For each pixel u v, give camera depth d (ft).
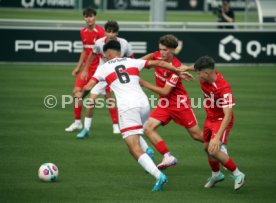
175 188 100.22
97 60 147.33
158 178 96.94
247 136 142.31
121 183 102.68
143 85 107.04
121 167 113.50
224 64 260.21
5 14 478.18
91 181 103.65
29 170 110.22
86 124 138.62
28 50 252.62
